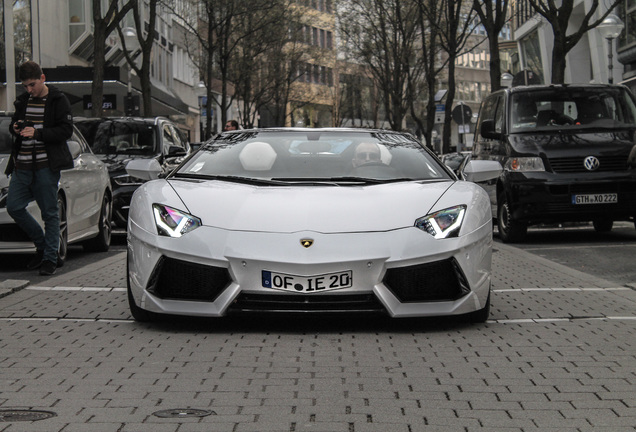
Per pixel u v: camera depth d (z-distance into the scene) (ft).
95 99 66.39
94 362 17.31
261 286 19.47
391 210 20.39
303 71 194.18
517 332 20.65
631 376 16.37
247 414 13.71
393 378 16.08
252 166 23.13
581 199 45.27
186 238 19.95
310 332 20.36
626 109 48.67
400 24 130.00
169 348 18.62
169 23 189.98
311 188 21.53
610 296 26.37
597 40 127.13
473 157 55.01
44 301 24.95
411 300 19.95
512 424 13.25
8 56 86.74
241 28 135.03
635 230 54.70
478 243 20.53
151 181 22.76
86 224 38.68
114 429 12.89
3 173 33.40
